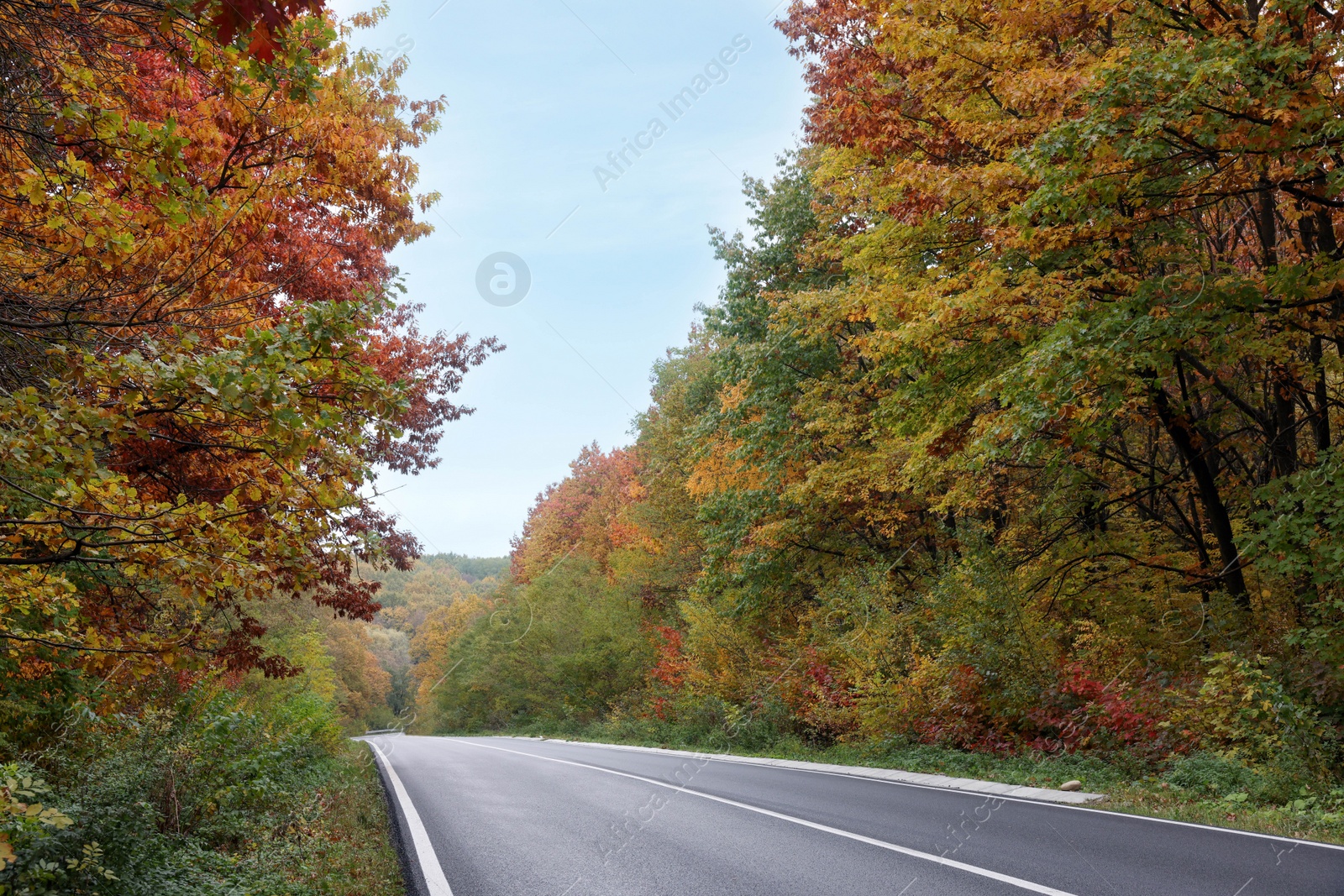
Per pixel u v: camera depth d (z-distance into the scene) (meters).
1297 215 13.05
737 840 8.00
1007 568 17.56
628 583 38.78
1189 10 11.62
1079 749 13.09
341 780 13.23
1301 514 11.18
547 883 6.54
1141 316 10.87
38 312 4.39
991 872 6.28
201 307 4.66
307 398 4.00
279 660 10.30
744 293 23.02
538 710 46.12
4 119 4.06
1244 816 8.64
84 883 5.46
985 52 12.33
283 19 2.79
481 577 135.62
